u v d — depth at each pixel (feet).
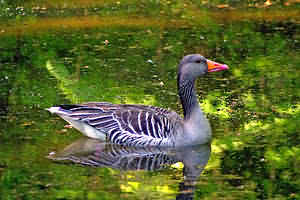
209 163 38.32
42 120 44.93
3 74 55.52
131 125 41.65
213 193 33.58
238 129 43.75
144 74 56.49
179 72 42.86
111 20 75.05
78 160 38.42
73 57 60.75
